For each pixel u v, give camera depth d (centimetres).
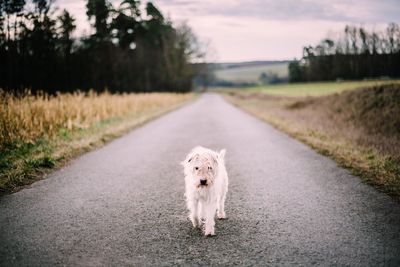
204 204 478
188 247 412
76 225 476
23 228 461
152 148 1102
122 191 644
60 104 1377
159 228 471
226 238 438
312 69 7738
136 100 2503
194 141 1248
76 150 992
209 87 17575
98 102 1777
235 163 888
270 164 866
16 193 616
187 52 7419
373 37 7069
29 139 995
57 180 708
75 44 3862
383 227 459
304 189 645
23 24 2748
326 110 2044
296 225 474
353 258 378
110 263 371
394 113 1505
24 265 363
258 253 394
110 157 953
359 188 641
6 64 2809
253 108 2931
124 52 5372
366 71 7162
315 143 1093
